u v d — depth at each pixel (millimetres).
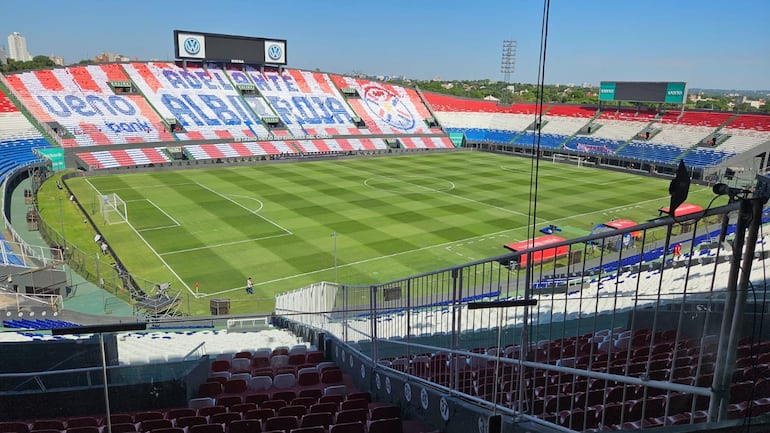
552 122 105875
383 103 111750
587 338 13430
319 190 63969
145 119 85375
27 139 71188
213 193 60812
